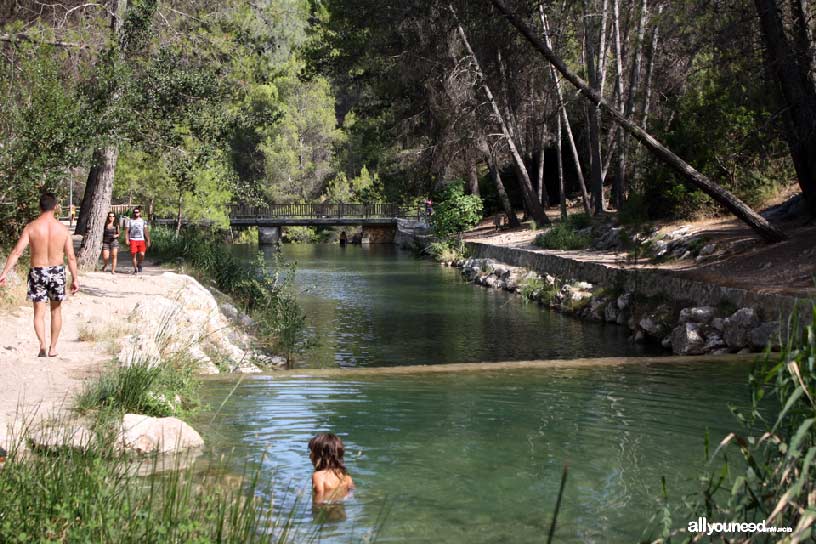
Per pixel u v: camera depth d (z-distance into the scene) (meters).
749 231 23.30
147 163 38.81
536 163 54.62
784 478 3.79
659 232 26.95
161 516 4.70
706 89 26.97
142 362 10.05
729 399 9.31
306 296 29.25
